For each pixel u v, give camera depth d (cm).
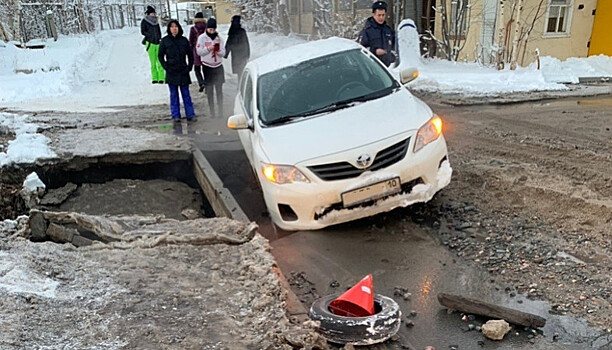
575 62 1456
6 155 689
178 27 882
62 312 285
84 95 1216
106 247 388
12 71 1493
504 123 796
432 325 302
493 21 1494
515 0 1373
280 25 2559
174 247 384
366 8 1870
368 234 436
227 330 268
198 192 717
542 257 372
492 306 302
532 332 289
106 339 258
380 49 795
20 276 323
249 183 623
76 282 325
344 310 294
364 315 287
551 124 773
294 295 325
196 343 255
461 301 309
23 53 1756
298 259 402
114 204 675
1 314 277
